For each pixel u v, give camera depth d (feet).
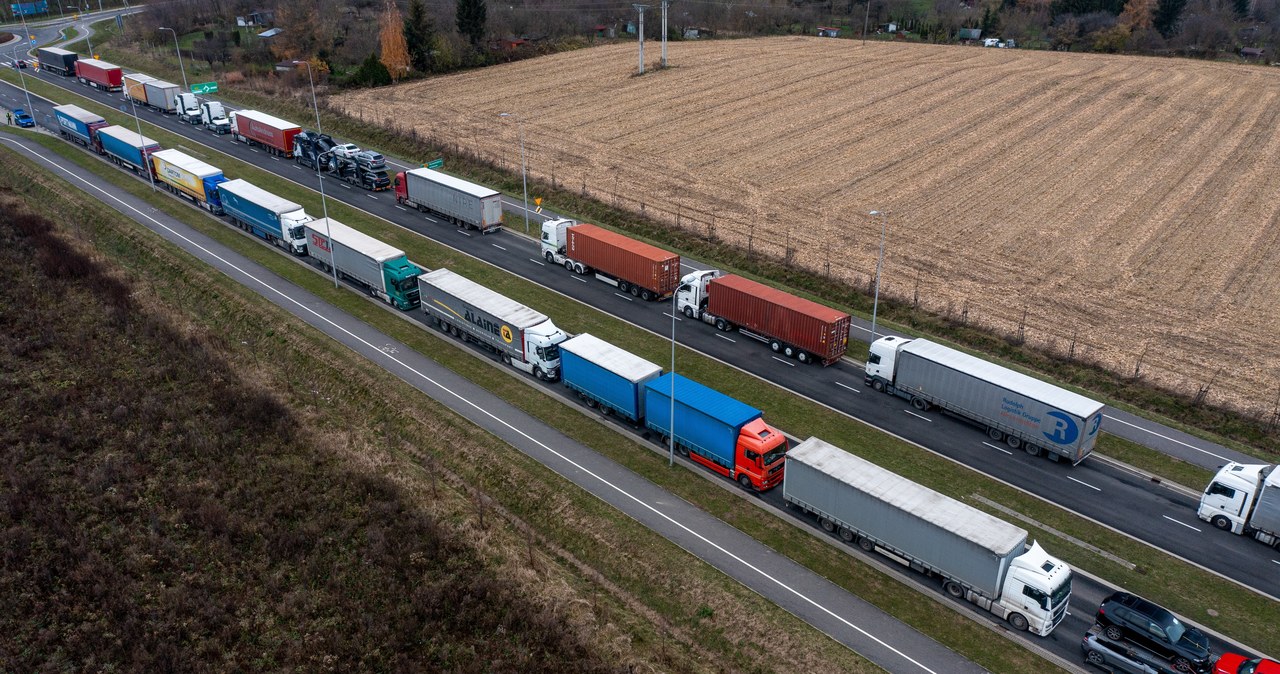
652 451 137.39
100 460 128.98
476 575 109.50
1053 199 247.50
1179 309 182.09
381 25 417.28
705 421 128.26
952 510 107.24
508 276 200.54
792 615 103.81
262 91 368.07
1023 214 237.04
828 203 247.50
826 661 96.78
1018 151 290.35
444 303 172.04
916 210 241.14
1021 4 524.52
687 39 499.10
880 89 374.43
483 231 225.76
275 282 195.00
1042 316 179.32
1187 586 108.99
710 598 106.32
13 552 109.60
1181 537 118.01
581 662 97.40
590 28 494.59
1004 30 487.61
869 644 99.76
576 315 181.88
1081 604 106.63
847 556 114.42
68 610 102.99
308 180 267.18
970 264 205.46
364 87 380.17
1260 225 225.97
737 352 168.45
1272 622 103.24
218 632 101.24
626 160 286.46
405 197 242.99
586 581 110.93
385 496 123.54
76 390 146.20
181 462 129.70
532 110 346.74
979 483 128.98
